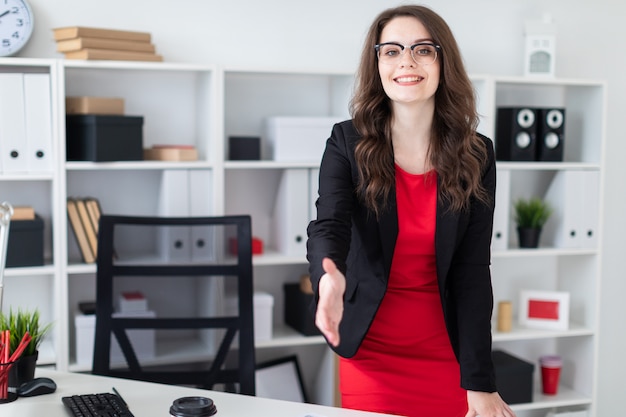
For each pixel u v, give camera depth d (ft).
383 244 7.23
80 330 10.55
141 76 11.53
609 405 13.94
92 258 10.71
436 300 7.61
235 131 12.01
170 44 11.55
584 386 12.91
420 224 7.30
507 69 12.97
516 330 12.55
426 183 7.34
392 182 7.17
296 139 11.36
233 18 11.80
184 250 11.05
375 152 7.16
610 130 13.53
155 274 8.87
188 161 10.95
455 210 7.21
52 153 10.30
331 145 7.41
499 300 13.39
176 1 11.53
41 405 6.55
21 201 11.15
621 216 13.67
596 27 13.33
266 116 12.15
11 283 11.19
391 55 7.13
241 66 11.30
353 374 7.73
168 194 10.78
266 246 12.30
